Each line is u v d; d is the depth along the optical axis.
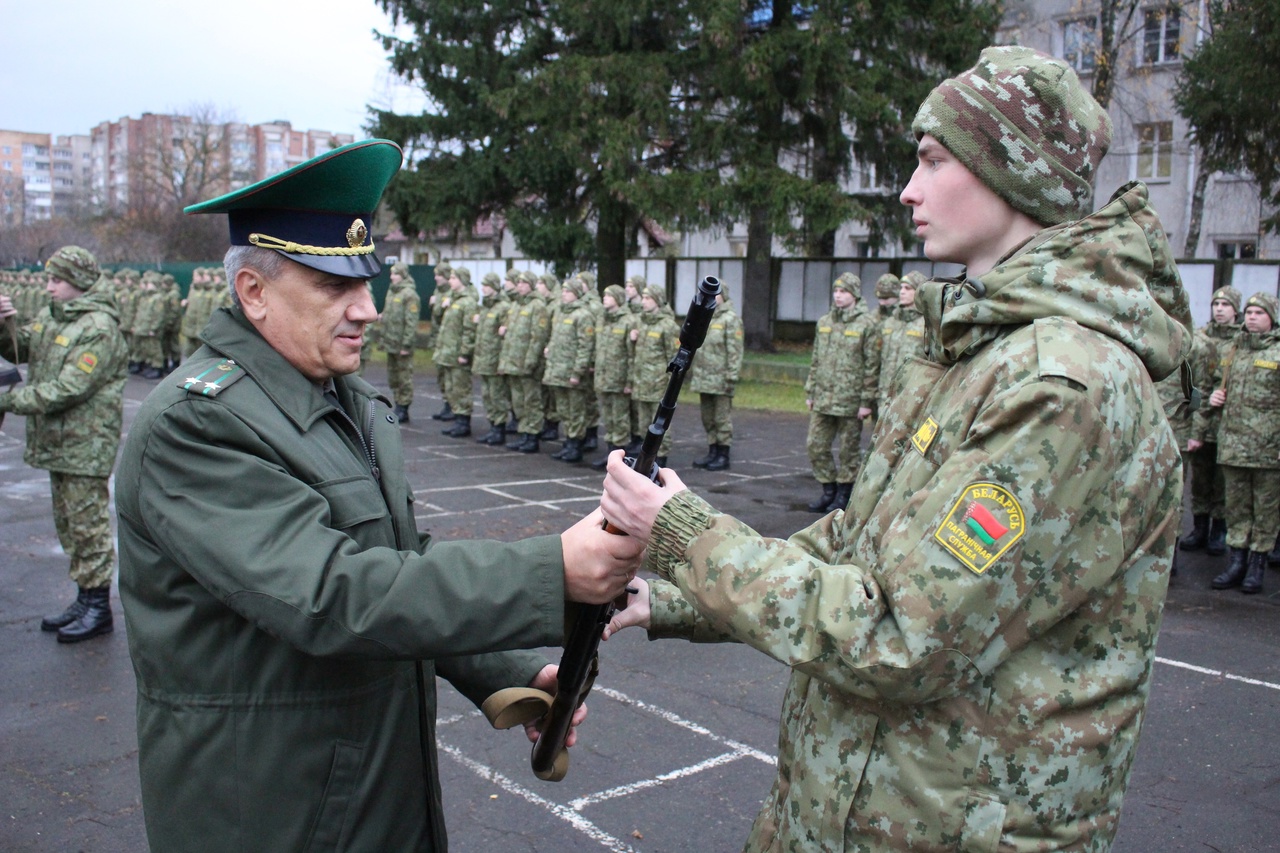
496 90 19.20
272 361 1.72
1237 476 6.61
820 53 16.05
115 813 3.49
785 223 16.45
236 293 1.75
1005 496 1.34
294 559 1.50
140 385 18.94
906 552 1.39
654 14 17.70
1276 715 4.42
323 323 1.75
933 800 1.45
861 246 26.95
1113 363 1.39
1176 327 1.51
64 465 5.13
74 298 5.20
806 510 8.86
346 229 1.74
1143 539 1.48
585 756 3.93
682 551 1.48
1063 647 1.46
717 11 15.96
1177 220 23.95
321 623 1.48
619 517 1.53
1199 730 4.25
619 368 11.18
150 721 1.67
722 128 17.00
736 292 21.34
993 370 1.44
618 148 16.59
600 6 17.11
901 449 1.63
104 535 5.32
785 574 1.42
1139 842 3.35
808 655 1.39
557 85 17.31
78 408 5.14
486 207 20.64
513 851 3.25
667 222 16.86
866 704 1.52
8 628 5.45
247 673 1.62
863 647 1.36
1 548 7.18
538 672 2.08
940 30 16.81
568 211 19.98
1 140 98.00
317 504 1.58
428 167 20.20
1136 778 3.81
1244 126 15.89
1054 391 1.34
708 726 4.21
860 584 1.41
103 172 85.69
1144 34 23.62
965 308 1.48
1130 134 24.22
